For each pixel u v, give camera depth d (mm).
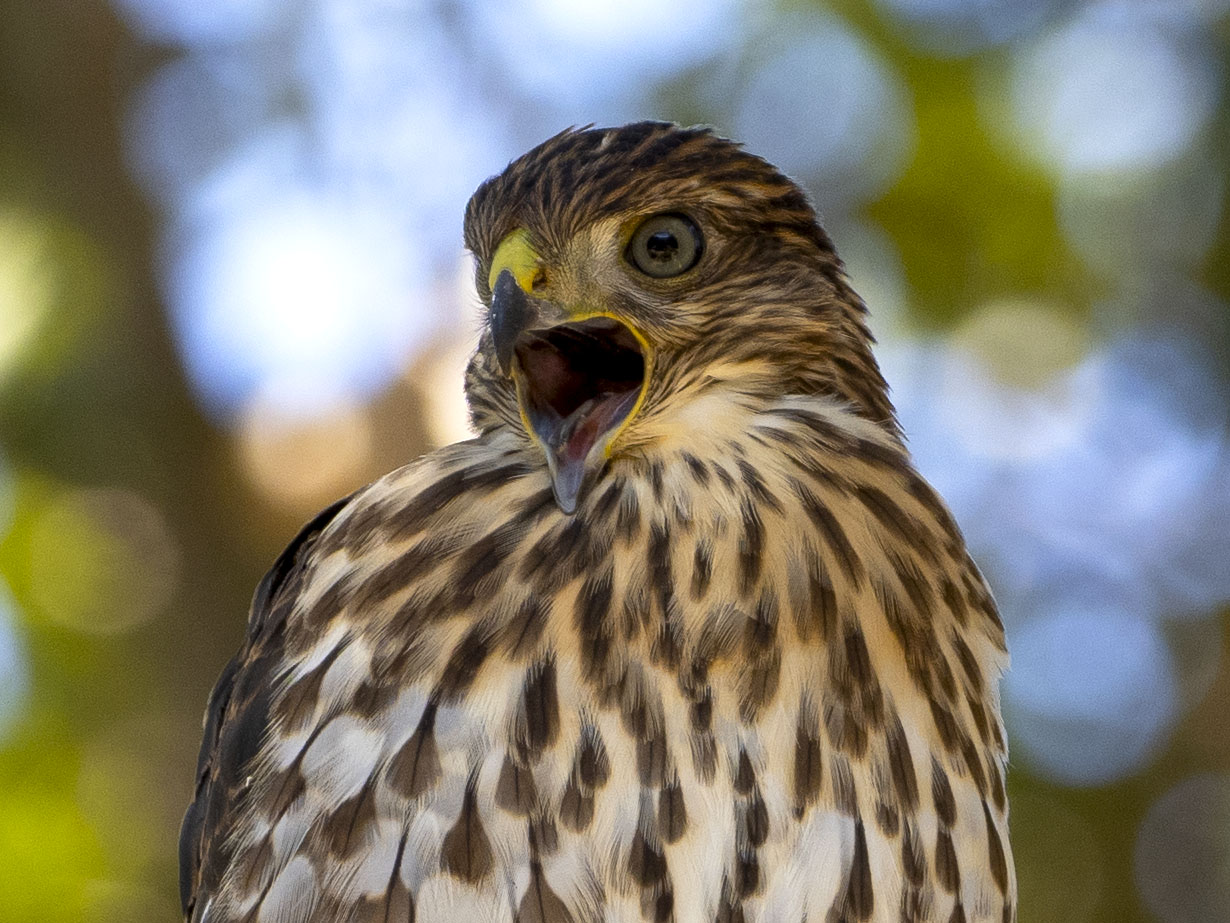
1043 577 12898
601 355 6516
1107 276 12633
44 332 12609
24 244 13070
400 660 5809
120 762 11914
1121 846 12352
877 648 5914
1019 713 12398
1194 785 12961
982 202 12406
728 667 5723
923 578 6129
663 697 5684
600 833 5590
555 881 5574
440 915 5582
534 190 6398
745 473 6102
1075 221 12570
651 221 6289
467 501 6086
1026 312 12445
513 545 5941
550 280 6293
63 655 11984
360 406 12477
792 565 5898
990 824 6141
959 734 6066
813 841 5668
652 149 6344
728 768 5648
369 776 5715
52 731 11773
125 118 13781
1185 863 12727
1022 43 12680
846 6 12734
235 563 12547
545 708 5676
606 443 6137
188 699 12195
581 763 5633
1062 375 12508
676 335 6258
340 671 5891
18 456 12445
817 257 6531
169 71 14047
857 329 6605
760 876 5621
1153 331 12812
